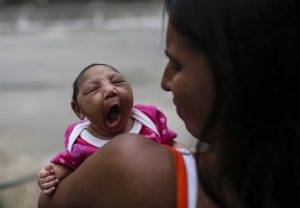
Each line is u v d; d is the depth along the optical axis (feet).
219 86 3.00
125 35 52.95
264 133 3.01
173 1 3.21
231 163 3.12
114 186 3.46
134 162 3.42
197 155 3.31
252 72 2.93
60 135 26.48
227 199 3.18
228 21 2.94
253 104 2.96
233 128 3.03
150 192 3.33
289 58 2.93
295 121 3.00
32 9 68.64
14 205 15.64
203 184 3.25
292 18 2.93
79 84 4.87
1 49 50.85
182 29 3.11
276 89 2.95
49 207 4.03
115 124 4.58
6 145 24.91
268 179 3.06
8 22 63.82
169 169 3.36
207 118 3.13
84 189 3.66
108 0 69.31
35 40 54.34
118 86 4.73
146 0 67.77
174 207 3.29
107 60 42.96
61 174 4.36
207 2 3.01
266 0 2.93
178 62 3.22
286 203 3.08
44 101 32.65
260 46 2.91
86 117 4.76
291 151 3.02
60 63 43.42
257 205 3.13
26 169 21.48
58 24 61.46
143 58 42.19
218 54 2.96
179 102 3.30
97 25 58.90
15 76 39.65
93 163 3.63
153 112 4.82
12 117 29.55
